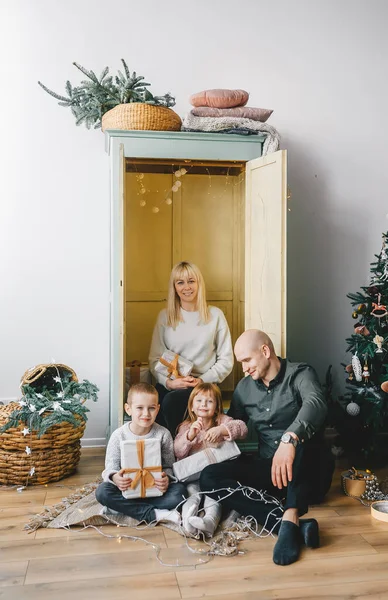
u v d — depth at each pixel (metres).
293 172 3.37
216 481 2.22
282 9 3.33
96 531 2.10
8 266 3.10
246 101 2.91
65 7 3.12
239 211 3.28
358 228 3.47
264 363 2.35
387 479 2.65
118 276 2.73
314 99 3.38
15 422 2.50
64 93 3.13
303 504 2.00
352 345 2.91
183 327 3.01
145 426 2.26
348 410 2.82
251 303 2.96
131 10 3.18
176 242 3.31
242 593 1.68
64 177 3.14
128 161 2.96
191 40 3.24
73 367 3.19
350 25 3.41
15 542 2.00
